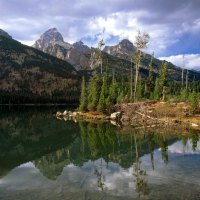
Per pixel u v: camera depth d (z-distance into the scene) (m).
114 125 63.38
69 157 32.00
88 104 91.31
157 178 22.50
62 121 77.75
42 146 40.22
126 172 24.64
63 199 17.97
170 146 37.44
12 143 43.19
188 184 20.81
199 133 48.66
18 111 136.00
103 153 33.91
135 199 17.86
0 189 20.09
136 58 89.38
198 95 78.31
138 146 37.91
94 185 20.81
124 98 89.44
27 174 24.45
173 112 65.31
